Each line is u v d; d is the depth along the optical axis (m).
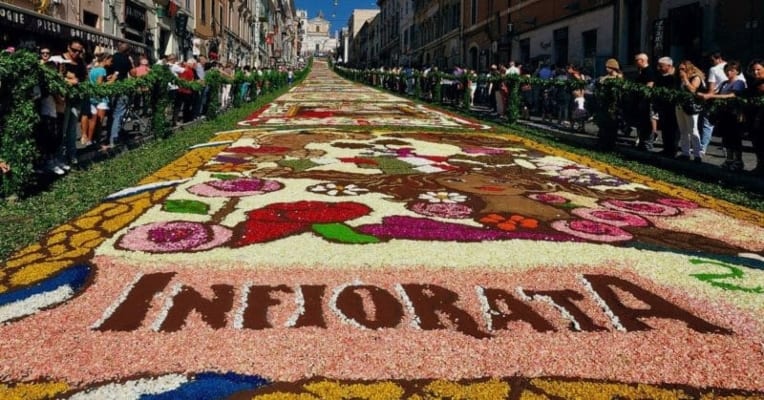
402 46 61.00
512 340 3.18
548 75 17.58
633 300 3.75
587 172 8.34
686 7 14.88
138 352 2.97
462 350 3.07
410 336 3.20
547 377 2.85
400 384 2.76
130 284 3.82
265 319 3.36
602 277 4.12
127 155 8.85
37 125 6.61
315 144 10.52
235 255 4.38
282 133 12.11
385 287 3.85
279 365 2.88
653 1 16.28
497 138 12.25
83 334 3.15
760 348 3.18
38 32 11.48
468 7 35.31
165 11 23.75
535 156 9.81
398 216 5.61
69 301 3.56
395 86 32.66
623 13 17.95
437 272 4.13
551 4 23.61
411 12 56.00
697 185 7.49
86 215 5.39
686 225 5.60
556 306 3.63
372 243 4.74
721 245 5.00
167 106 11.17
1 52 5.95
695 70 9.05
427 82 25.55
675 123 9.07
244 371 2.83
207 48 31.44
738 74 8.72
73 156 7.55
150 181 6.94
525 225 5.44
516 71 17.44
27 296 3.61
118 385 2.70
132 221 5.24
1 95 5.82
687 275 4.20
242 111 17.73
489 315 3.48
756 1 12.67
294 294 3.70
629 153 9.98
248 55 48.72
